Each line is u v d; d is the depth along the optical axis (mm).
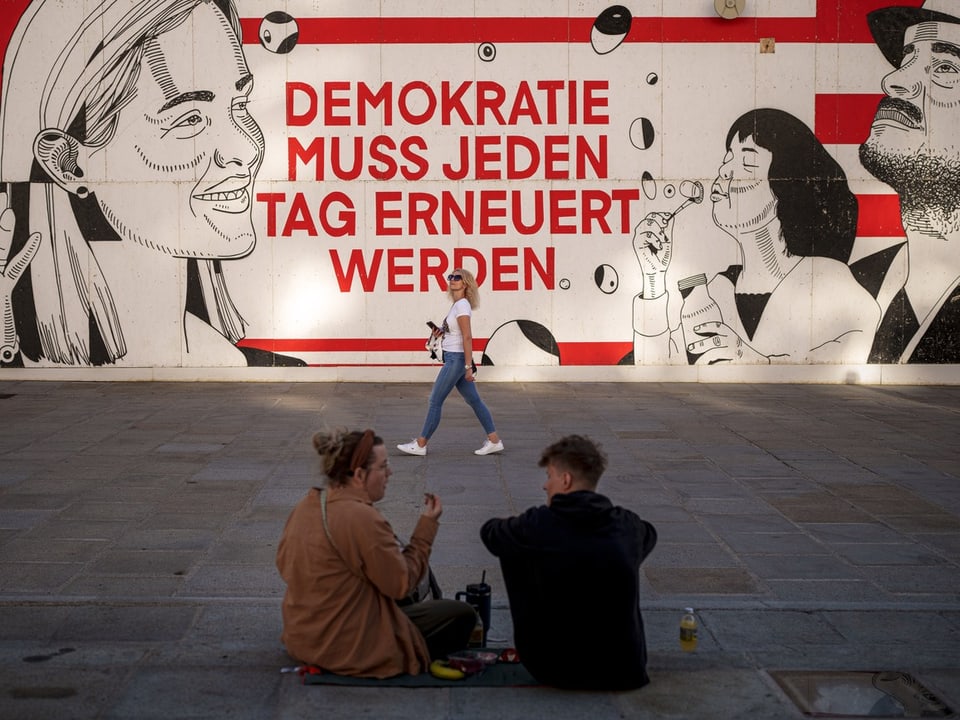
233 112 13789
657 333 14055
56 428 10469
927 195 13961
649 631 4973
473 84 13828
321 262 13930
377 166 13867
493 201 13930
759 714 4023
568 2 13773
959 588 5711
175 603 5270
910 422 11125
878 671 4457
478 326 14039
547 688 4242
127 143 13781
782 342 14086
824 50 13836
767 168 13930
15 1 13664
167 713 3951
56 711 3955
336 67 13781
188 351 13992
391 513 7207
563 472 4191
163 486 7922
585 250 13969
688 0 13766
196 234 13883
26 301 13906
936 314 14102
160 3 13680
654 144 13898
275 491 7766
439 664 4340
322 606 4262
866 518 7164
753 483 8219
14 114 13758
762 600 5492
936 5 13789
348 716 3953
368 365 14008
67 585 5586
